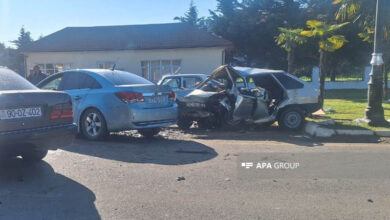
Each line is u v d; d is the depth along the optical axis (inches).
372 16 472.4
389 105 613.6
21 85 217.6
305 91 370.0
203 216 151.8
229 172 215.0
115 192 179.8
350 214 154.6
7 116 187.5
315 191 183.2
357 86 1068.5
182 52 905.5
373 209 160.2
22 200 168.2
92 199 170.2
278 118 373.7
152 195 176.1
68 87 326.6
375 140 318.0
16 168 221.9
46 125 205.3
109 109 295.7
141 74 924.0
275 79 372.5
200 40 912.3
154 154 260.7
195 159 246.2
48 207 160.2
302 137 337.4
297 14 1307.8
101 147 283.1
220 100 365.7
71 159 243.6
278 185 192.4
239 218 149.9
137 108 289.9
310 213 155.6
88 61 937.5
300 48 1195.9
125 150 273.1
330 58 1185.4
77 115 313.4
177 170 218.4
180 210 157.9
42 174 209.5
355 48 1175.0
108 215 152.3
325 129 338.3
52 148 212.4
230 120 366.0
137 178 202.2
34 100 199.3
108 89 302.0
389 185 192.4
